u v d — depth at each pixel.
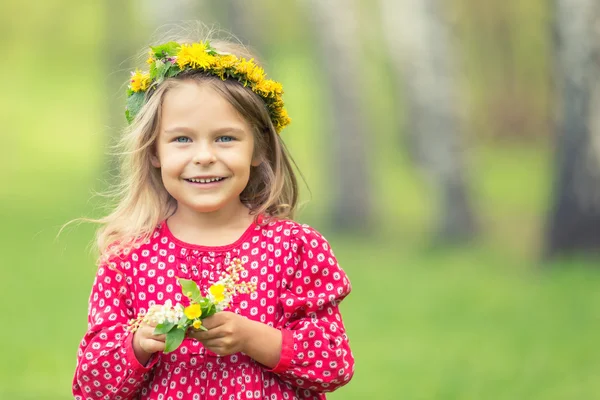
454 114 18.28
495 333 10.13
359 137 19.50
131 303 3.49
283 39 35.00
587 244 14.56
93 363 3.32
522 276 13.71
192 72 3.48
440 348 9.45
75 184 23.05
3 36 36.53
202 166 3.39
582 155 14.44
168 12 17.70
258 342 3.27
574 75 14.35
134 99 3.61
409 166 23.94
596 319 10.69
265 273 3.47
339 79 19.44
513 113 29.97
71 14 36.31
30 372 8.39
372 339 9.94
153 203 3.56
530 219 19.16
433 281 13.52
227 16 18.81
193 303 3.19
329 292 3.52
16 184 23.03
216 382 3.36
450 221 17.92
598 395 7.58
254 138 3.56
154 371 3.43
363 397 7.44
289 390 3.43
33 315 10.98
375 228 19.16
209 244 3.50
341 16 19.50
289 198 3.72
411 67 18.39
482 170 24.88
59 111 32.25
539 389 7.78
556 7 14.52
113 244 3.54
